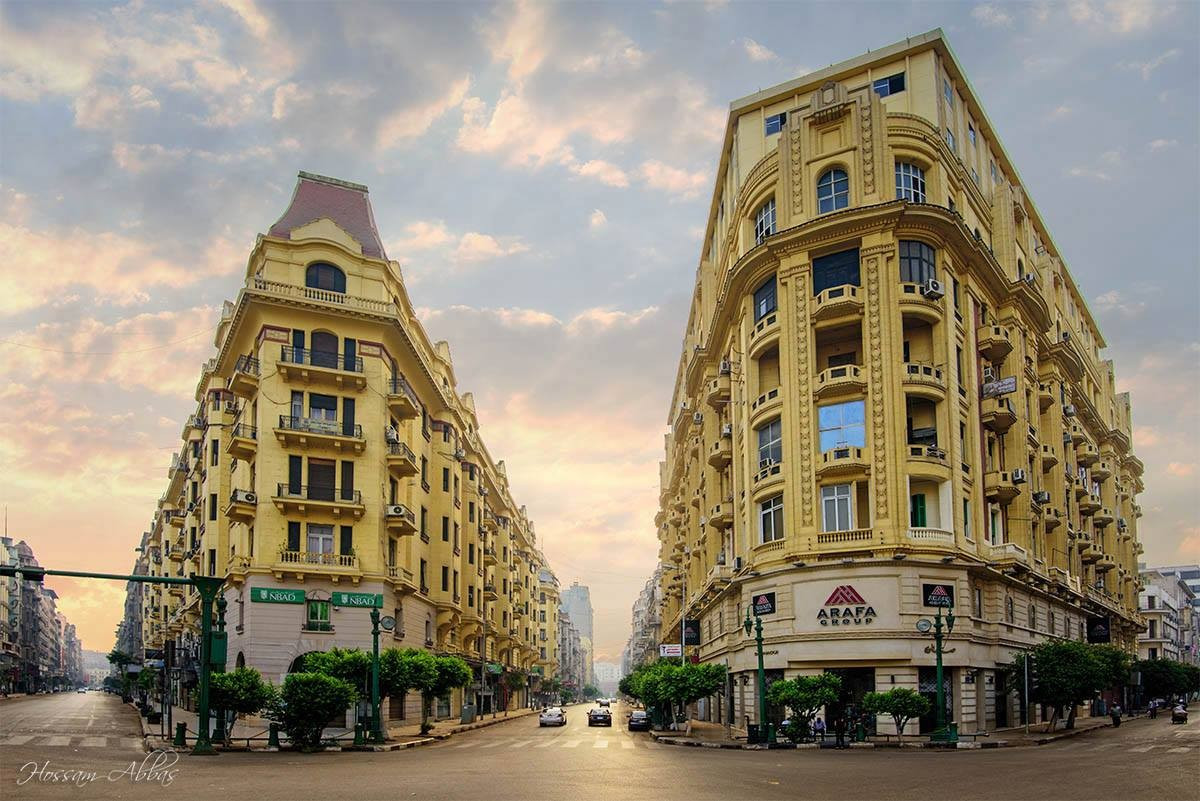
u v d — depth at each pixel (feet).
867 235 133.39
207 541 183.42
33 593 542.57
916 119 139.95
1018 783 65.62
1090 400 231.71
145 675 247.50
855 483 128.88
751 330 148.05
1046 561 165.68
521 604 345.72
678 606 270.87
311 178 173.68
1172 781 65.26
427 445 200.23
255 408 158.10
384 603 156.04
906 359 135.95
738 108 163.84
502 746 122.11
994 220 164.55
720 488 177.58
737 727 151.74
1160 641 391.04
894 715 112.16
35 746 102.58
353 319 160.45
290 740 110.32
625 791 62.18
